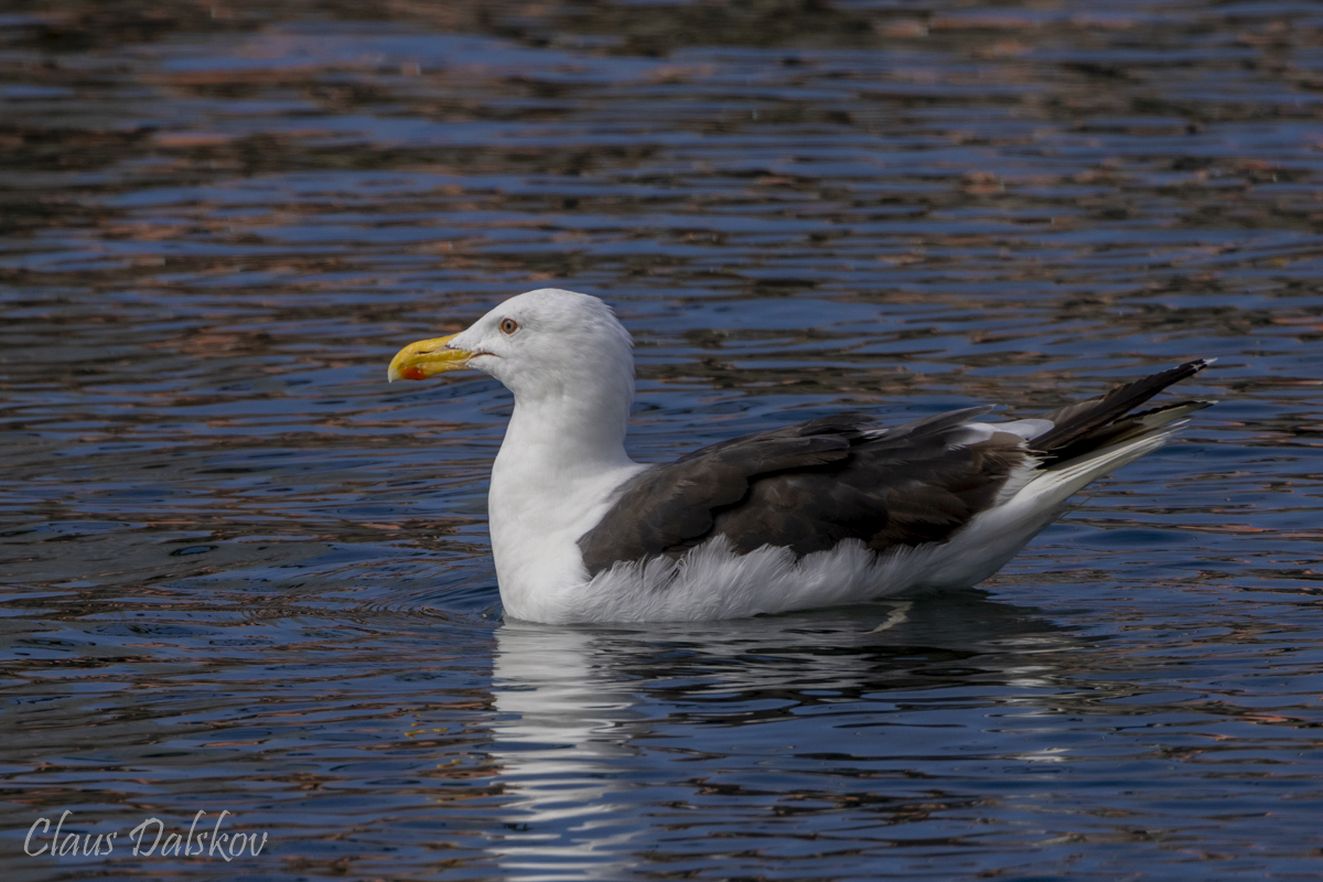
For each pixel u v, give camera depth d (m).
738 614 12.29
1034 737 10.08
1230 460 15.07
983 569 12.60
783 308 19.52
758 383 17.30
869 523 12.29
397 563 13.49
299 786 9.71
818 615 12.33
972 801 9.33
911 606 12.47
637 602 12.23
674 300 19.81
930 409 16.50
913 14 33.66
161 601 12.65
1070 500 14.37
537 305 12.79
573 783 9.64
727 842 8.95
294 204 23.58
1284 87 28.41
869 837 8.97
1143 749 9.88
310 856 8.95
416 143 26.25
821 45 31.62
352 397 17.33
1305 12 33.62
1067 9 34.06
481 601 12.88
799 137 26.25
